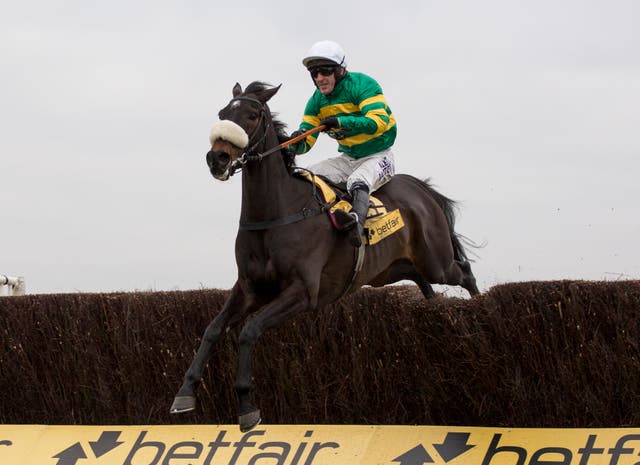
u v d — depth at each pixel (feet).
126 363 32.81
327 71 28.48
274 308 25.54
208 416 32.27
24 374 33.71
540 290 28.71
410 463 28.27
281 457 29.48
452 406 30.14
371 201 29.43
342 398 30.94
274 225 26.21
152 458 30.48
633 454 26.68
